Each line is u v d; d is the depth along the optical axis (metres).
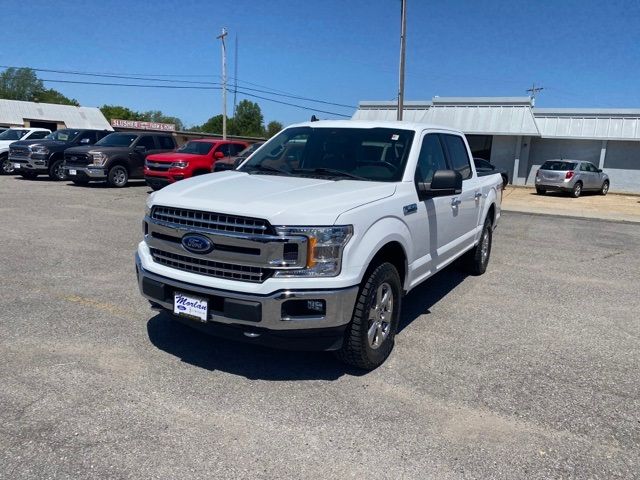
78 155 16.25
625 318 5.85
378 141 5.09
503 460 3.11
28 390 3.69
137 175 17.33
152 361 4.22
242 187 4.21
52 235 8.89
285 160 5.21
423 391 3.91
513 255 9.21
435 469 3.00
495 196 7.64
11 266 6.88
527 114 29.88
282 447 3.15
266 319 3.59
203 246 3.77
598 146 30.25
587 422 3.56
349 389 3.89
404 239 4.40
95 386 3.78
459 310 5.89
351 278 3.73
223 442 3.18
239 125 101.75
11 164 19.95
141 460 2.98
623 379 4.25
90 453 3.02
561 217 15.63
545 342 5.01
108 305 5.48
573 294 6.77
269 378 4.02
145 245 4.40
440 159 5.64
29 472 2.84
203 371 4.09
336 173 4.82
